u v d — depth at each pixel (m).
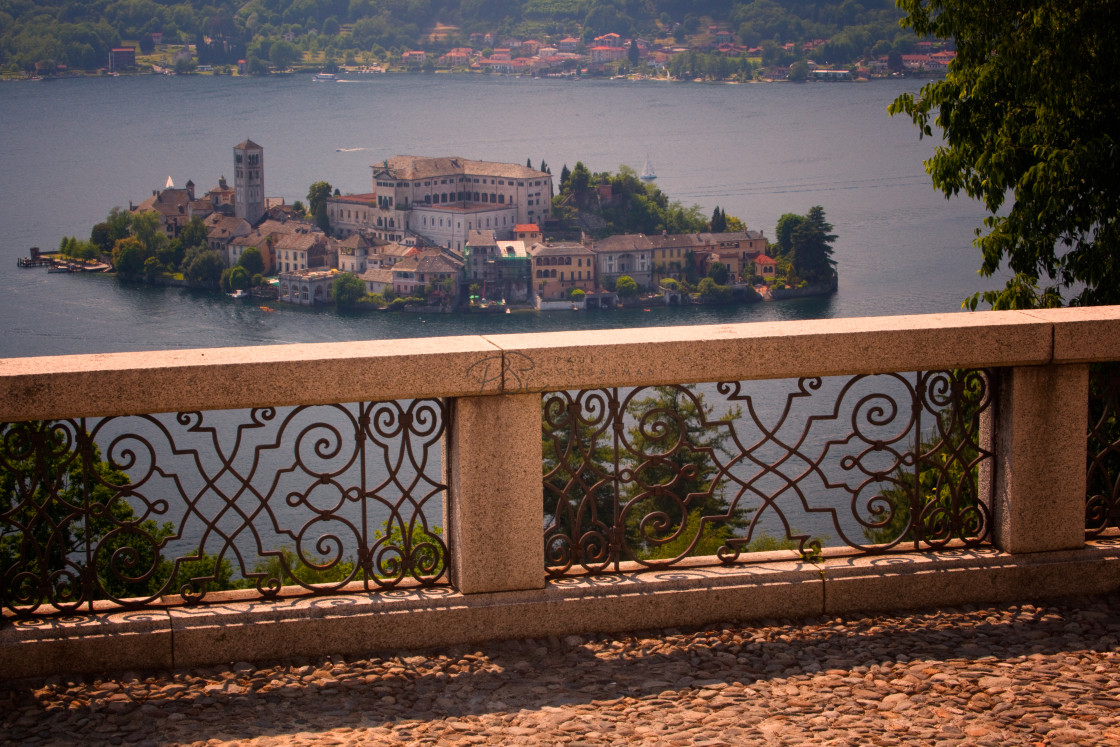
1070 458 4.79
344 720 3.75
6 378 3.88
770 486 43.53
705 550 15.42
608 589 4.47
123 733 3.66
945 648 4.29
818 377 4.58
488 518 4.36
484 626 4.37
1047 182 8.88
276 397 4.12
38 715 3.79
